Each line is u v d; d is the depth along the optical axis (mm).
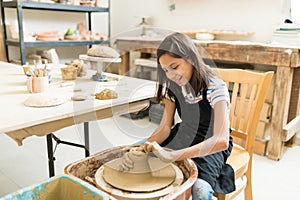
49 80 1589
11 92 1344
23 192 716
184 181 872
